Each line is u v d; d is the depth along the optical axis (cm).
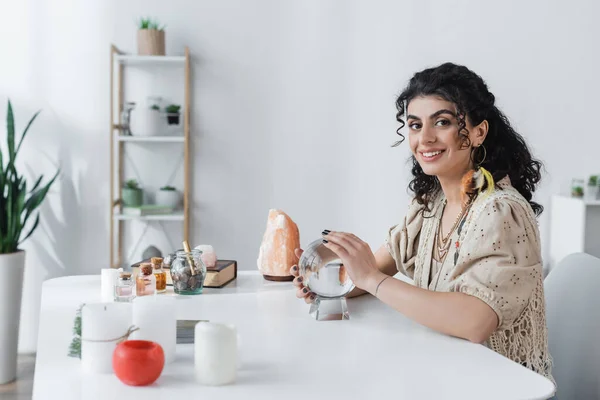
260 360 125
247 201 357
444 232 169
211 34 349
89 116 347
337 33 354
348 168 360
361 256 151
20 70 343
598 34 360
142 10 345
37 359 124
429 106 158
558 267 184
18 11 341
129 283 156
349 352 130
